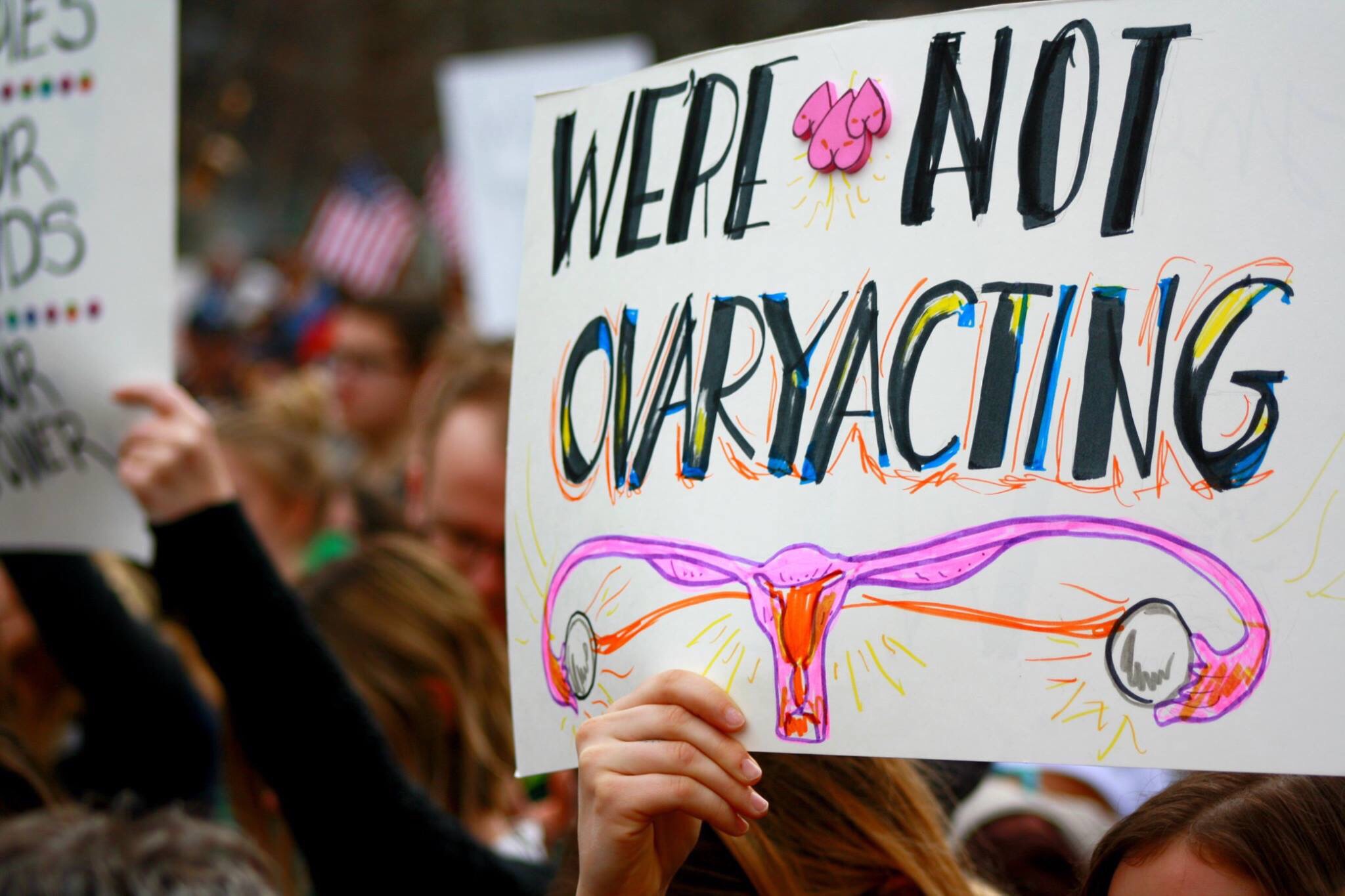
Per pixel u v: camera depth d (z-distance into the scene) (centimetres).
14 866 519
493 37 7506
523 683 636
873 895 653
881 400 569
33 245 922
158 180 908
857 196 584
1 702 1183
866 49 589
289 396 1867
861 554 561
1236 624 524
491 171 2341
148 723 1054
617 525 606
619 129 640
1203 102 552
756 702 564
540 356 650
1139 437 542
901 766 691
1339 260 534
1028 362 556
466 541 1184
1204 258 545
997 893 812
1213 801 595
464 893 780
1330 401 527
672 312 609
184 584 820
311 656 811
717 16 6650
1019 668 539
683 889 653
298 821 782
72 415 908
